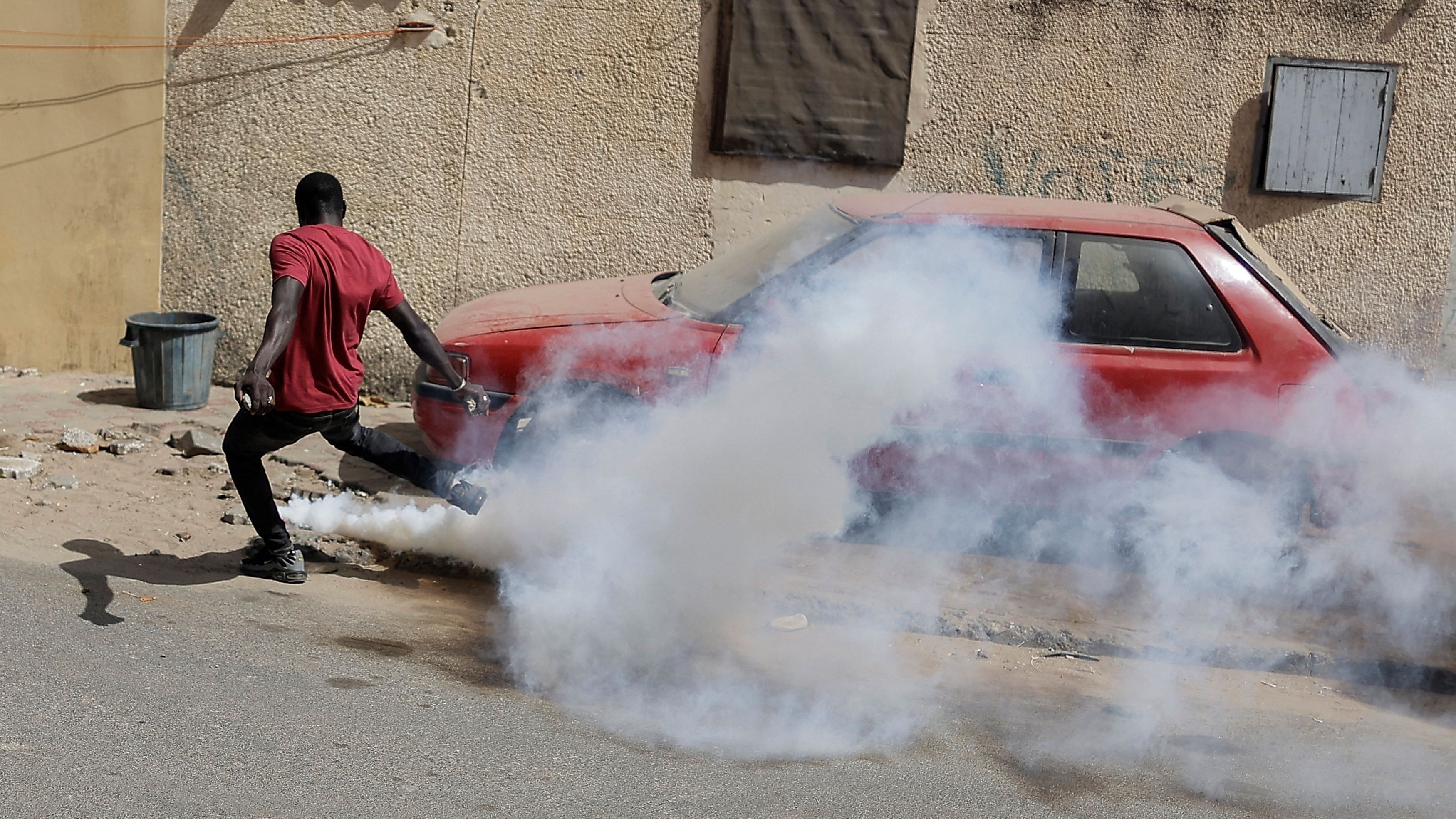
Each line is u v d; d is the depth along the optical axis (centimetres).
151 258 792
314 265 436
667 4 777
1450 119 796
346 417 460
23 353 793
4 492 554
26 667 390
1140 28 784
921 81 789
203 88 775
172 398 716
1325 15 785
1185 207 620
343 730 373
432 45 776
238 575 495
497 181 793
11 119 762
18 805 309
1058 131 796
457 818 326
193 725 365
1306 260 812
